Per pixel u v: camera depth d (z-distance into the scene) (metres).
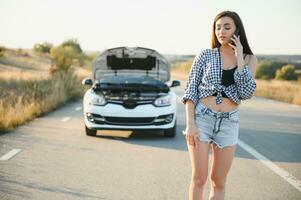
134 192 6.56
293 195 6.57
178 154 9.51
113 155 9.30
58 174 7.54
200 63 4.37
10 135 11.59
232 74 4.29
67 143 10.61
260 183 7.25
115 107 11.34
